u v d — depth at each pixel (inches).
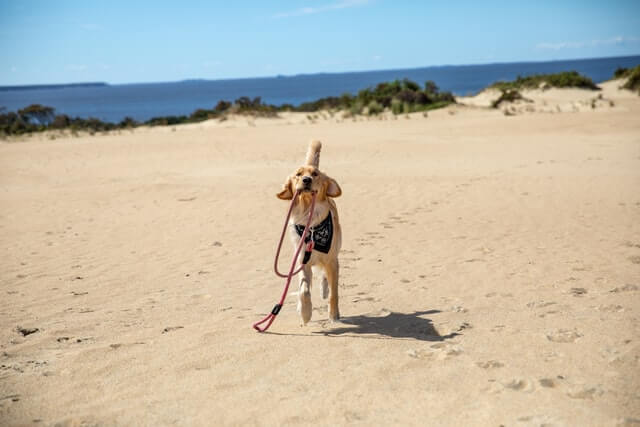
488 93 2509.8
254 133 1391.5
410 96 2181.3
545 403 144.5
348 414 144.6
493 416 139.1
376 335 209.3
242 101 2347.4
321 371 174.7
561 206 488.1
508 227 416.2
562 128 1200.8
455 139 1117.1
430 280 288.4
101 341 213.9
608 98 2052.2
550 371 164.4
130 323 236.5
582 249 340.5
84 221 497.4
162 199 589.9
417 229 420.2
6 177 821.2
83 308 262.8
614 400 143.6
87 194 641.6
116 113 5433.1
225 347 200.4
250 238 409.7
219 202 558.9
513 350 184.1
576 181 608.4
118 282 309.6
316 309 254.1
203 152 1048.2
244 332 218.4
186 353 195.3
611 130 1127.6
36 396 163.2
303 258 220.8
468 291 265.0
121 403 156.9
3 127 2085.4
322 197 220.7
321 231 219.9
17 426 144.6
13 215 535.2
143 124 2288.4
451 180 647.8
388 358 183.5
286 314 246.5
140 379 173.6
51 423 145.8
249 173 771.4
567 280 273.9
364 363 179.9
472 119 1539.1
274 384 166.1
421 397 152.6
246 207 528.7
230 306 260.2
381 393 156.4
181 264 345.1
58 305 269.0
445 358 180.4
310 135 1288.1
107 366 185.0
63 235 443.2
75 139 1535.4
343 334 212.7
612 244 350.0
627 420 133.0
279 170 797.9
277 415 146.0
